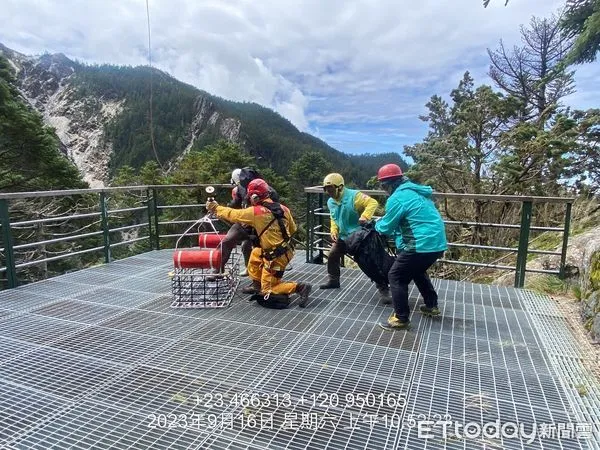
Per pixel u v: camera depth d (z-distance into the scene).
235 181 4.12
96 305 3.60
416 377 2.35
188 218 16.19
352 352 2.67
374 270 3.54
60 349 2.69
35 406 2.03
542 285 4.36
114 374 2.35
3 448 1.72
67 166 17.42
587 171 8.92
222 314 3.37
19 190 15.80
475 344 2.83
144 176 25.77
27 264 4.33
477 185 9.02
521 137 9.05
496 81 16.08
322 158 50.53
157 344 2.77
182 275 3.62
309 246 5.28
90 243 16.58
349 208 3.81
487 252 7.53
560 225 7.21
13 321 3.21
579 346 2.82
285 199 30.12
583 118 9.37
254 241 3.71
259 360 2.54
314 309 3.51
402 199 2.98
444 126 15.14
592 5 8.00
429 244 2.90
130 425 1.88
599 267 3.14
